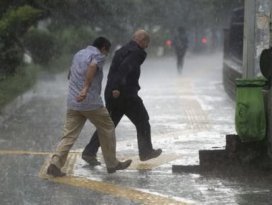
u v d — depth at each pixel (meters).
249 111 16.41
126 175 16.77
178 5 55.16
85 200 14.45
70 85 16.58
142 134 17.64
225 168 16.94
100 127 16.64
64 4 36.53
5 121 26.55
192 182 16.00
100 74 16.52
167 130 24.17
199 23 59.03
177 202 14.22
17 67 37.88
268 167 16.75
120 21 43.78
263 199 14.45
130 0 41.88
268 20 18.34
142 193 14.98
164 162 18.30
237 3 48.03
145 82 44.81
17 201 14.39
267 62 16.56
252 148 16.94
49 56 46.78
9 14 33.38
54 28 47.06
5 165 17.91
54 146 20.86
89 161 17.73
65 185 15.76
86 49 16.70
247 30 18.62
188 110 29.92
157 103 32.47
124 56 17.36
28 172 17.05
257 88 16.48
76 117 16.56
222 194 14.89
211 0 50.22
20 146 20.86
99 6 38.69
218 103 32.72
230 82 34.97
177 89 39.66
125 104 17.48
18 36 37.09
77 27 43.69
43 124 25.81
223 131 23.92
